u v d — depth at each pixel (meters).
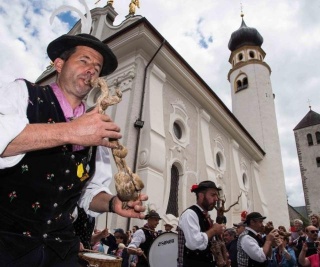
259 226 4.32
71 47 1.74
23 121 1.14
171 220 9.11
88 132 1.17
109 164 1.86
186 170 10.81
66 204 1.42
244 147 17.77
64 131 1.15
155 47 10.19
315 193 33.75
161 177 8.77
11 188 1.25
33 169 1.29
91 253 2.15
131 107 9.27
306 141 37.12
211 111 13.80
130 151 8.63
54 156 1.35
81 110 1.66
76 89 1.59
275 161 20.12
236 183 14.55
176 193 10.31
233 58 26.22
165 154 9.62
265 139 20.91
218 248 3.16
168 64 10.87
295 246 6.27
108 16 13.09
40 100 1.41
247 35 26.59
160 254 4.57
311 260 4.73
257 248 3.85
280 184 19.45
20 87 1.37
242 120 22.42
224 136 15.21
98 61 1.72
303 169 35.84
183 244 3.32
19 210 1.25
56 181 1.34
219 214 3.44
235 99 23.77
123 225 7.84
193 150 11.67
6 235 1.20
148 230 5.20
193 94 12.57
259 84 23.05
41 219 1.28
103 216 8.05
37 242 1.25
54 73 12.79
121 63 10.62
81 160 1.49
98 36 12.39
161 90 10.43
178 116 11.27
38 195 1.28
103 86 1.42
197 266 3.14
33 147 1.11
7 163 1.15
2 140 1.05
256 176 18.84
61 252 1.32
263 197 18.67
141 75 9.99
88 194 1.68
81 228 1.73
